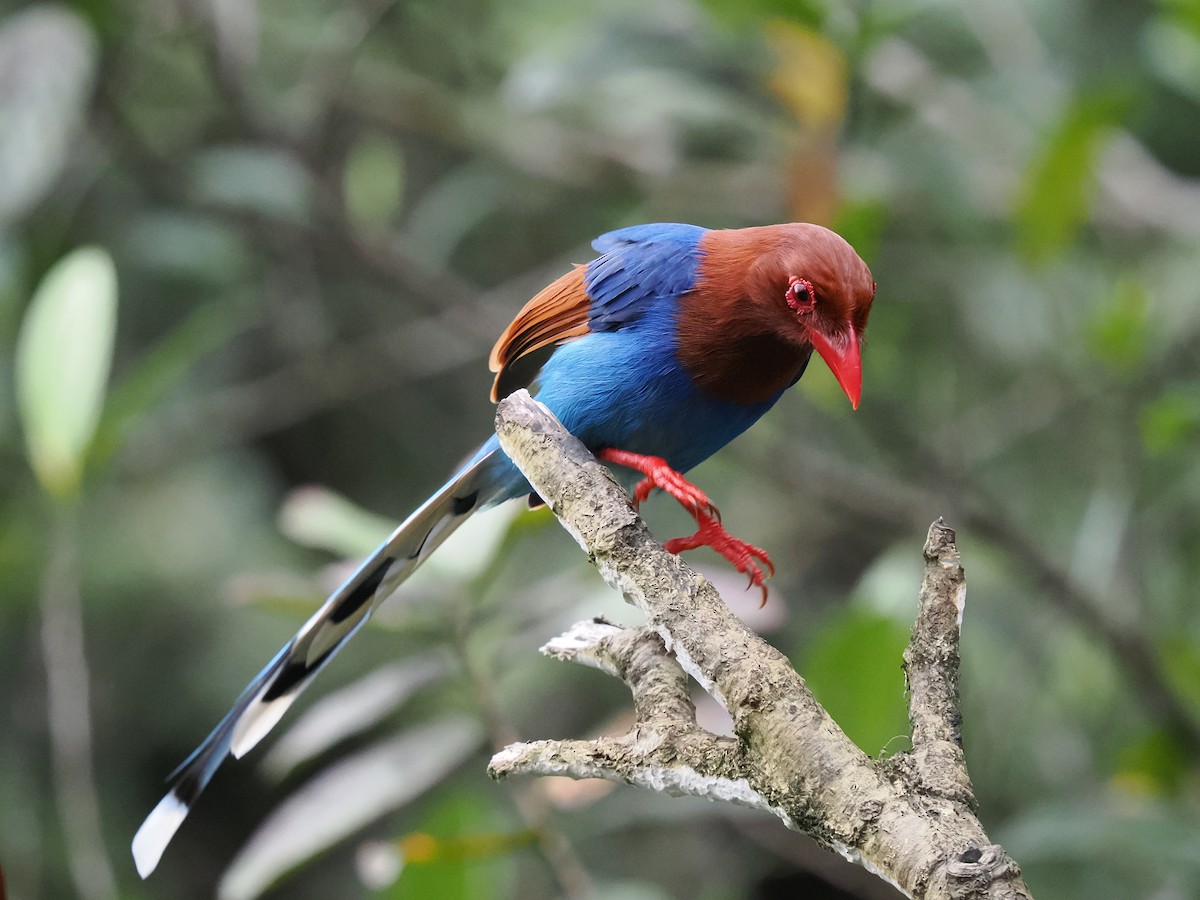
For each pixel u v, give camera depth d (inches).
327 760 593.6
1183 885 382.0
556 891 481.7
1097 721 477.4
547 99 419.5
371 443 595.8
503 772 188.1
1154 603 457.7
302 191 487.8
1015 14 486.3
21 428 493.7
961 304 512.7
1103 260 506.6
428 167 593.3
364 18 495.2
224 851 617.0
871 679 338.3
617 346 293.3
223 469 571.2
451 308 507.8
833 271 280.2
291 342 554.3
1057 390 502.0
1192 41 427.8
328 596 301.3
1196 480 467.8
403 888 337.7
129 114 529.0
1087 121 378.0
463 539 315.3
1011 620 455.5
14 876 499.5
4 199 424.5
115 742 552.7
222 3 475.5
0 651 526.6
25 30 434.9
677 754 175.0
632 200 532.1
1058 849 358.0
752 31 424.2
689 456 309.4
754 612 326.6
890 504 470.6
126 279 524.4
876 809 152.0
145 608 551.8
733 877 538.9
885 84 445.7
